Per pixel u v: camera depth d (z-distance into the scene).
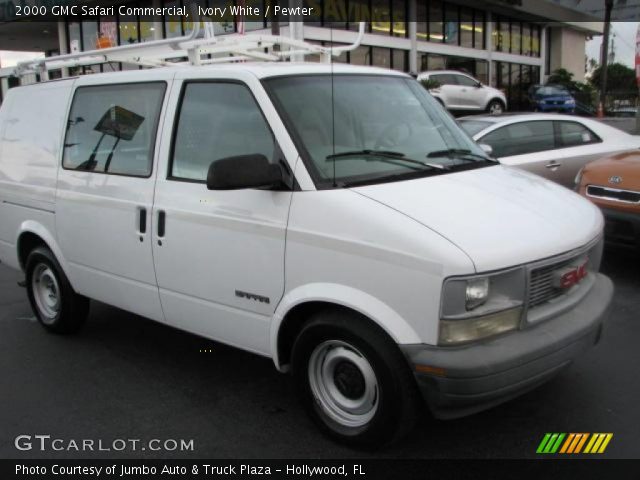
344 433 3.37
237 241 3.54
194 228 3.76
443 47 27.67
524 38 34.62
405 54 25.50
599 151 8.48
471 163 3.96
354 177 3.38
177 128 3.96
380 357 3.03
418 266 2.86
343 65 4.12
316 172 3.32
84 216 4.56
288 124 3.43
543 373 3.01
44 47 32.84
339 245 3.10
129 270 4.29
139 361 4.72
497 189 3.53
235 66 3.80
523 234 3.07
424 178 3.51
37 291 5.38
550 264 3.08
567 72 36.06
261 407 3.94
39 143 5.09
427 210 3.09
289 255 3.31
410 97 4.25
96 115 4.57
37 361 4.78
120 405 4.04
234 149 3.64
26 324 5.64
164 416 3.87
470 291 2.83
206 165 3.78
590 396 3.90
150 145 4.09
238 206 3.52
